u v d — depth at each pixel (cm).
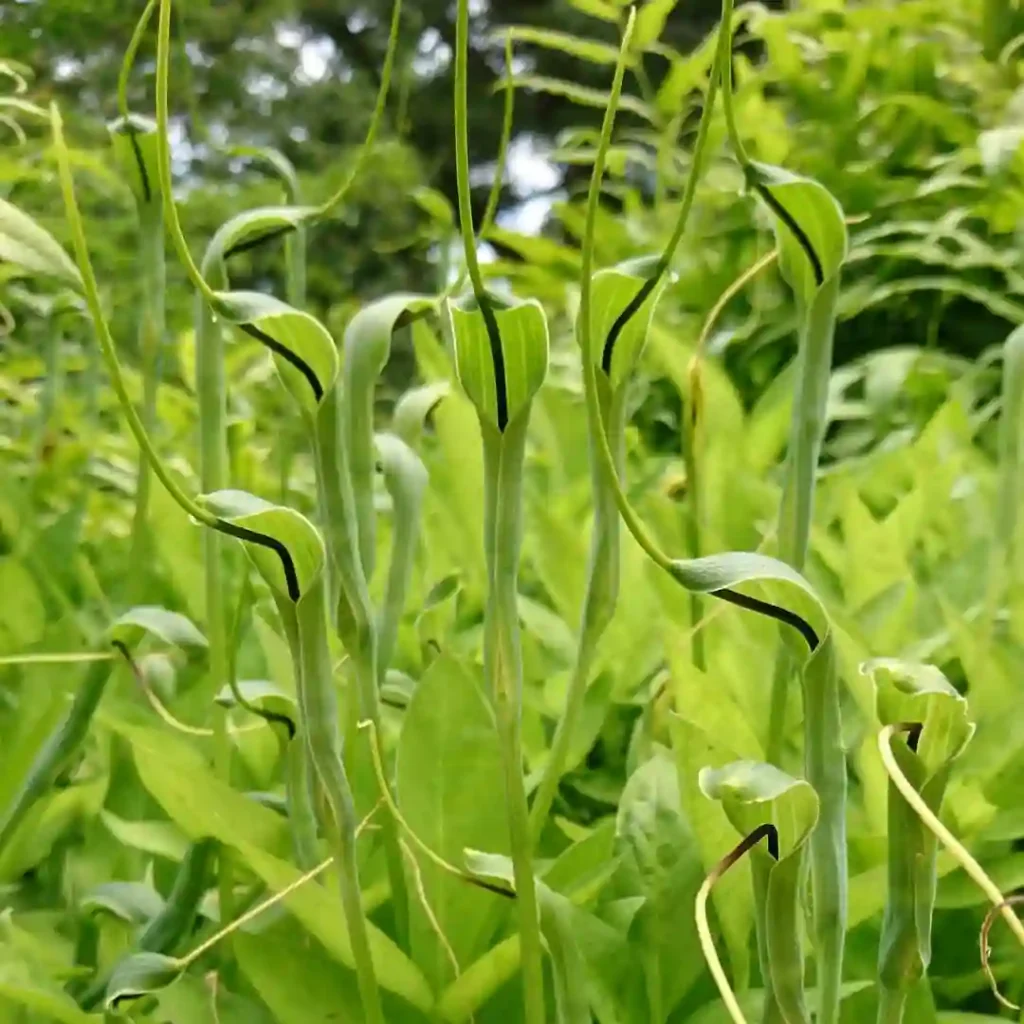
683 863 35
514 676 28
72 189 25
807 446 31
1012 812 39
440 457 58
